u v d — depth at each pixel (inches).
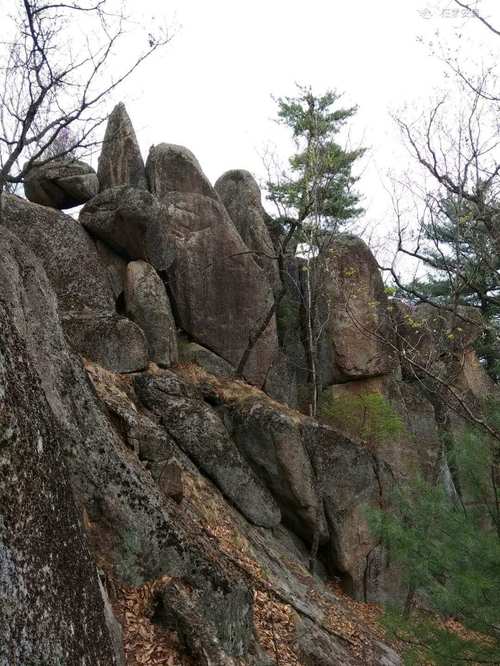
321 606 483.2
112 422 414.0
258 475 565.0
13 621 139.7
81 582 170.9
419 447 689.0
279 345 723.4
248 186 759.1
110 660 174.6
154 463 421.7
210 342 653.9
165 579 324.5
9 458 151.9
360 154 937.5
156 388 522.6
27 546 149.4
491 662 263.1
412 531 284.2
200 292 657.0
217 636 315.0
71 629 157.9
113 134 682.2
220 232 675.4
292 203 823.7
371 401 654.5
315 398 668.7
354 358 701.9
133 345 538.9
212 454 517.7
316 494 565.6
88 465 324.5
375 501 609.9
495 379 883.4
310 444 582.2
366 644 466.6
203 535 404.2
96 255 590.9
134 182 671.8
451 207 470.6
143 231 601.3
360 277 726.5
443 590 266.2
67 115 427.5
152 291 593.0
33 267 335.6
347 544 581.0
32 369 179.9
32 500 156.1
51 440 176.6
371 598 584.1
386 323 709.3
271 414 564.7
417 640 283.0
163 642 302.2
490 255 440.8
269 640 388.2
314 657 406.9
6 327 172.7
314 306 719.7
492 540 271.6
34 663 141.9
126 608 307.9
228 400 589.3
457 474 304.3
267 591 426.9
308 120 880.3
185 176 677.3
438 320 738.8
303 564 546.0
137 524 330.6
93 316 541.3
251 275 680.4
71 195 640.4
